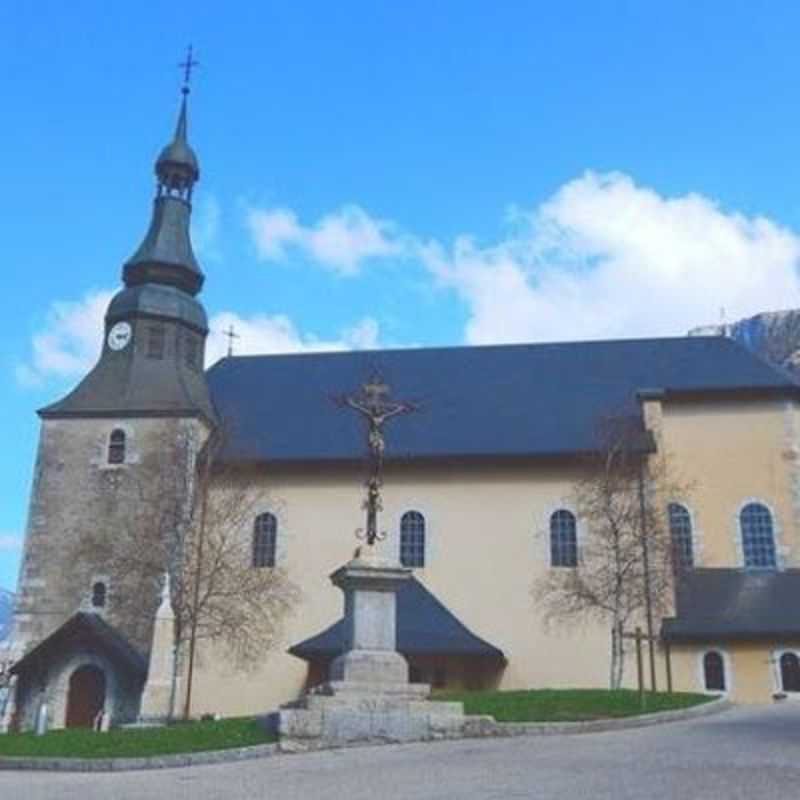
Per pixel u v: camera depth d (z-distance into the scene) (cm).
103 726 3047
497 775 1286
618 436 3369
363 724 1630
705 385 3647
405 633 3125
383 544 3428
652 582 3173
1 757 1658
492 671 3209
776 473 3484
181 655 3228
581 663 3200
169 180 4122
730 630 3102
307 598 3388
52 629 3325
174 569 3309
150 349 3788
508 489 3441
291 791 1238
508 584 3331
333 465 3519
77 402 3634
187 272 3981
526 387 3862
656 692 2434
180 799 1223
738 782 1148
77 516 3456
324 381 4025
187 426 3534
